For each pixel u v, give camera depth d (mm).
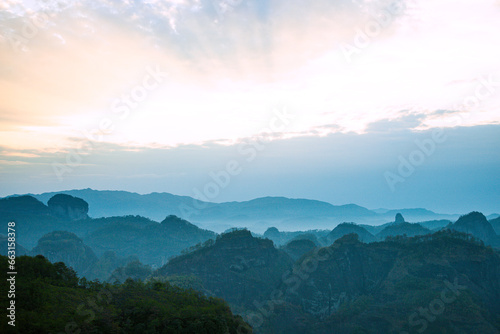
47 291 75938
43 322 64500
